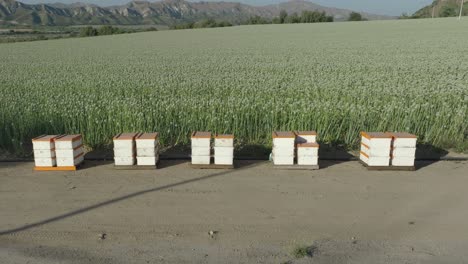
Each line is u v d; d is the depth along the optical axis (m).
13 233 4.84
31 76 19.05
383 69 19.17
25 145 9.20
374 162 7.11
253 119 9.70
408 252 4.32
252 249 4.41
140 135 7.50
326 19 96.56
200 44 43.00
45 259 4.25
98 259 4.24
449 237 4.63
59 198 5.91
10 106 10.68
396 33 48.59
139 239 4.66
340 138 9.29
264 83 14.62
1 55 35.69
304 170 7.16
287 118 9.84
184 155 8.24
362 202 5.66
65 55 34.03
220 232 4.80
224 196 5.92
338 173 6.98
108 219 5.19
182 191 6.14
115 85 15.06
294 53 29.47
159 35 65.19
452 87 12.89
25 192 6.18
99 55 32.84
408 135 7.07
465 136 9.30
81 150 7.59
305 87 13.21
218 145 7.24
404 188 6.19
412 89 12.33
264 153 8.32
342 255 4.27
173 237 4.70
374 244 4.49
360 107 9.67
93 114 9.71
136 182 6.59
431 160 7.68
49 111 9.97
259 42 42.59
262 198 5.83
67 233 4.82
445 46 32.09
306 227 4.91
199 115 9.66
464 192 5.99
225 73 18.67
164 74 18.72
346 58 24.98
